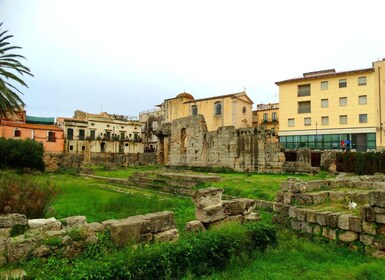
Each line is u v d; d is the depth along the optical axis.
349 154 27.20
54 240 7.16
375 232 8.01
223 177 24.73
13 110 29.58
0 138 43.44
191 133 41.50
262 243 8.20
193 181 22.14
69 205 14.55
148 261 6.08
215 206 9.90
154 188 22.94
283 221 10.92
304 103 48.66
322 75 46.62
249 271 6.89
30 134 58.84
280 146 30.75
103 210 13.35
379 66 42.75
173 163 45.00
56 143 62.75
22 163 42.41
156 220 8.34
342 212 9.41
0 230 7.36
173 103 63.75
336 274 6.31
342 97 45.22
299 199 11.35
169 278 6.21
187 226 9.39
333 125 45.69
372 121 42.78
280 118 50.28
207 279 6.43
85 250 7.33
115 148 72.94
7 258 6.76
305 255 7.99
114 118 82.38
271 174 29.83
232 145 35.16
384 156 24.72
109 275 5.48
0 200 9.54
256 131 32.84
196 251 6.84
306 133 47.84
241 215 10.64
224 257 7.21
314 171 28.08
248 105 58.50
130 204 14.44
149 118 82.38
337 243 8.77
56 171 46.53
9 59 27.83
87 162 66.06
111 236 7.58
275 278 6.39
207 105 57.47
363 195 10.95
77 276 5.26
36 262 6.73
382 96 42.38
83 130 69.81
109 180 29.97
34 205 10.03
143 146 79.06
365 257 7.80
